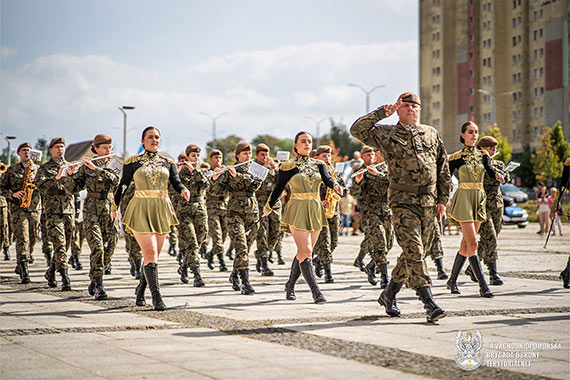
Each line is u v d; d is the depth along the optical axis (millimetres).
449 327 8516
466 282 13938
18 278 15078
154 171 10516
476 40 128750
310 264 11039
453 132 131750
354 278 14938
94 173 11961
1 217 17078
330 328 8453
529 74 123875
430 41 134625
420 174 9000
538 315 9469
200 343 7523
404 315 9500
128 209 10461
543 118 121688
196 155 15641
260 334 8055
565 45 117188
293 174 11195
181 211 15258
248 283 12211
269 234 15750
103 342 7594
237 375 6078
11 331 8312
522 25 123812
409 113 9125
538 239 30281
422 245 9117
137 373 6160
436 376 6047
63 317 9461
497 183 13445
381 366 6406
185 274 14109
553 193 34062
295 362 6578
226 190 12992
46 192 12945
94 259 11617
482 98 128125
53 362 6598
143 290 10633
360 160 20219
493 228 13312
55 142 13125
